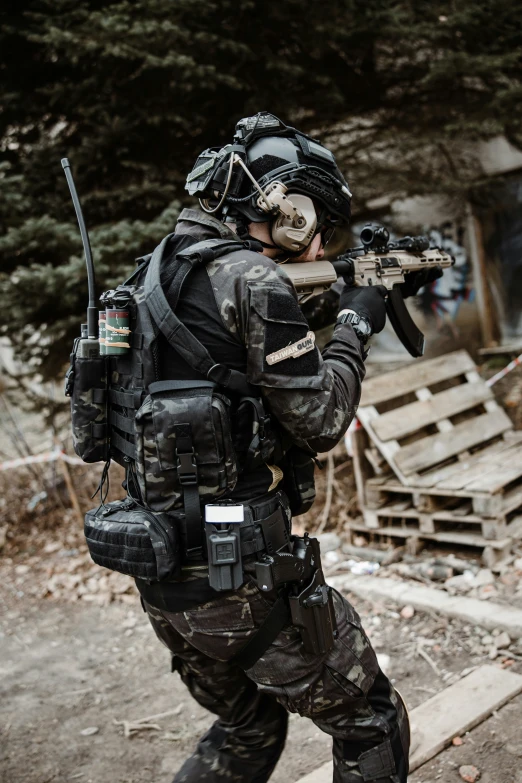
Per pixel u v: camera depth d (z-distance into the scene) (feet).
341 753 5.07
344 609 5.13
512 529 11.41
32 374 15.07
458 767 6.99
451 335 24.79
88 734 8.74
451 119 15.99
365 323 5.26
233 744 5.71
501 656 8.96
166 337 4.57
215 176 5.00
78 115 14.35
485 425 13.50
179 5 12.44
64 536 15.67
